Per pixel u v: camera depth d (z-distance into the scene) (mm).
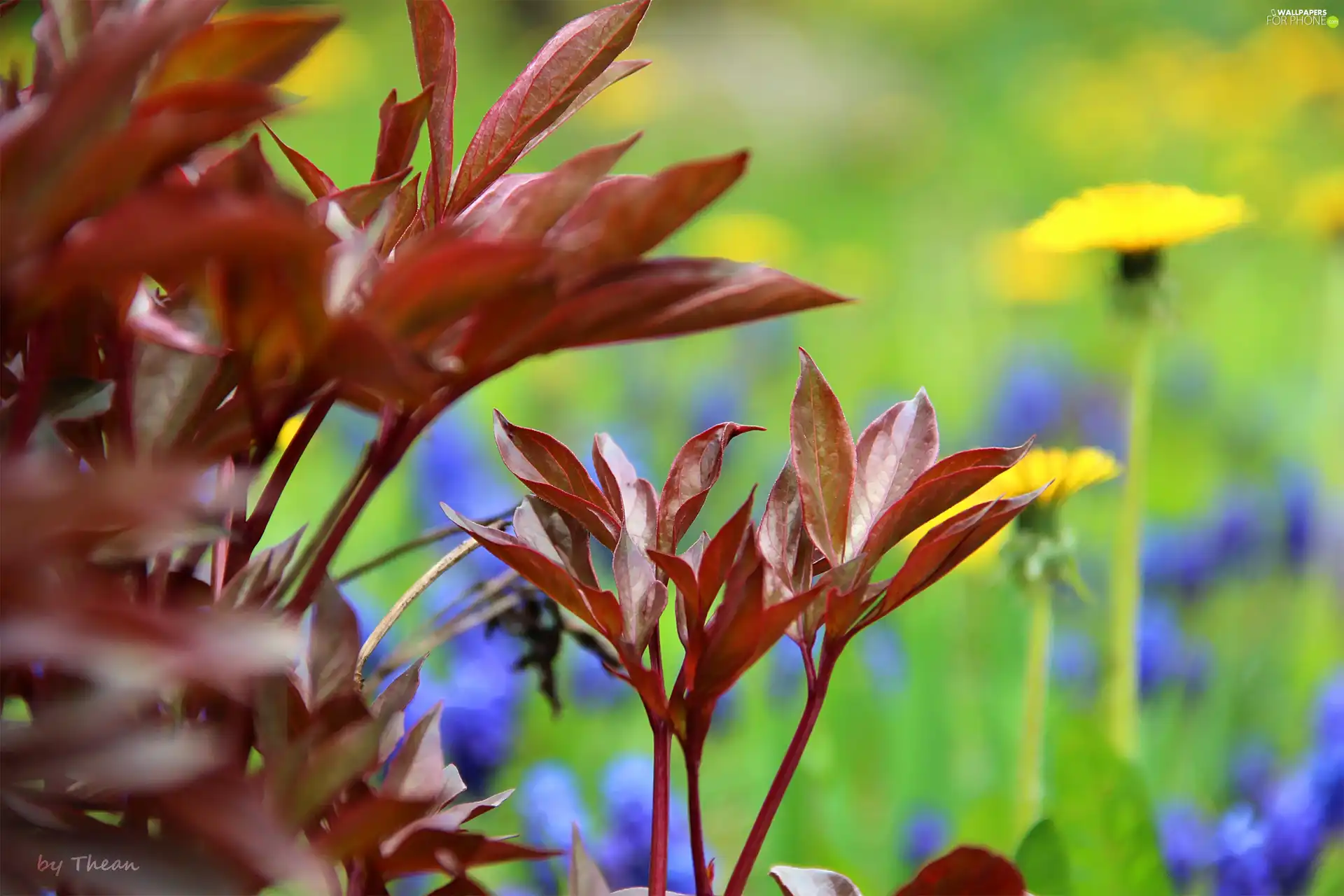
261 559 216
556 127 248
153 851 173
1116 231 811
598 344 197
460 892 222
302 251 159
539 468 269
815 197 3602
